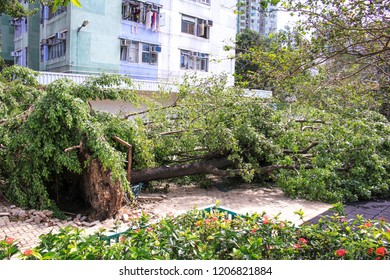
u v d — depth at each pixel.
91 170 5.63
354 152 7.19
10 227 4.96
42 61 17.67
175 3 18.03
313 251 3.05
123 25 16.23
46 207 5.62
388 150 7.63
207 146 7.60
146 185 7.55
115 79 6.67
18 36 20.27
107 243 2.98
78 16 14.93
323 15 4.24
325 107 8.42
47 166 5.88
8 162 5.69
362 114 8.36
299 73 5.02
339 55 4.39
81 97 6.37
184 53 18.84
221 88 8.13
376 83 6.17
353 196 6.58
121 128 6.57
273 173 7.68
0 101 6.65
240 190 7.66
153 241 2.81
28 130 5.63
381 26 4.02
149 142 6.94
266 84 6.10
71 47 14.89
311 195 6.68
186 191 7.53
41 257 2.36
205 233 3.16
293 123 8.12
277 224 3.21
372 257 2.75
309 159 7.73
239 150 7.41
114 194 5.48
